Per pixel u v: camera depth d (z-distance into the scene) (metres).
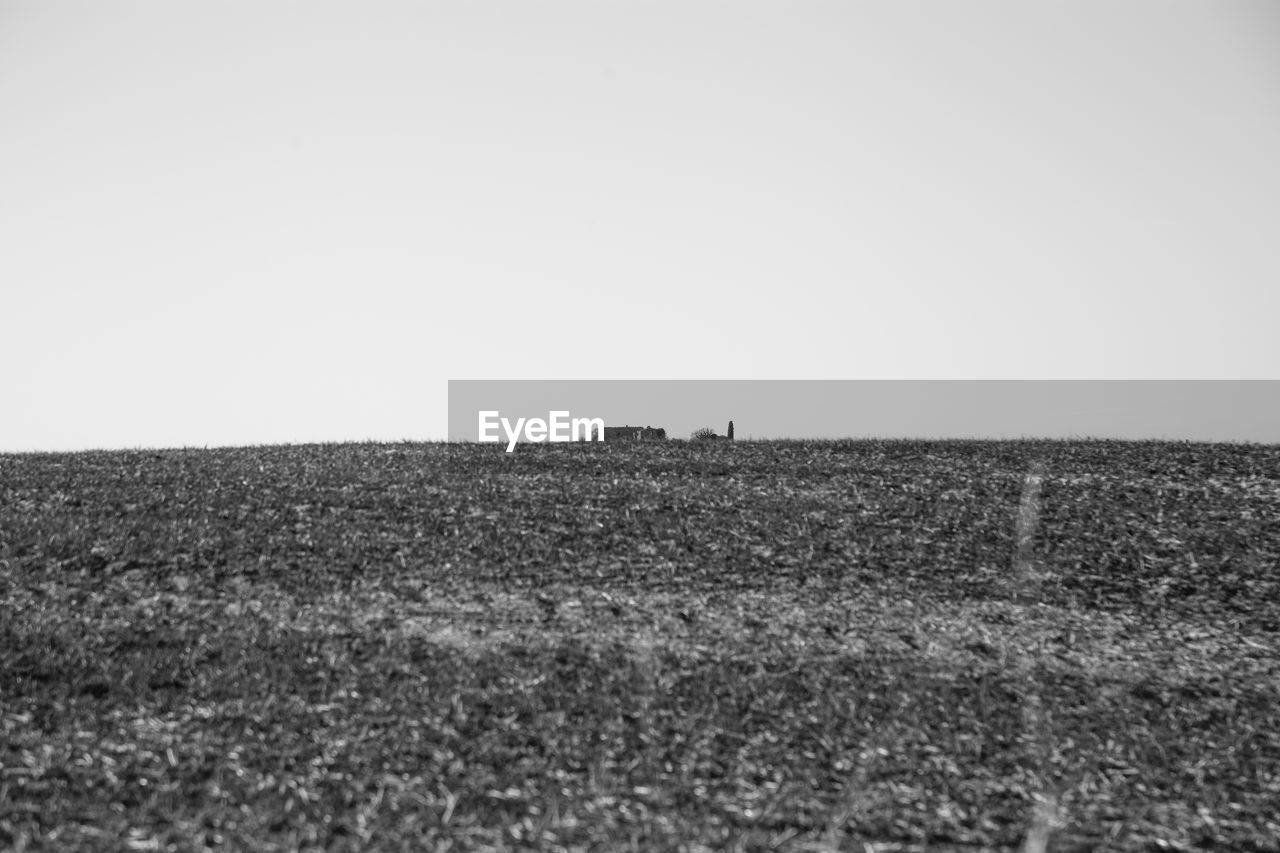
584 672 16.78
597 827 12.97
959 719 15.91
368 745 14.71
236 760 14.30
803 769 14.47
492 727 15.23
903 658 17.62
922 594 19.94
